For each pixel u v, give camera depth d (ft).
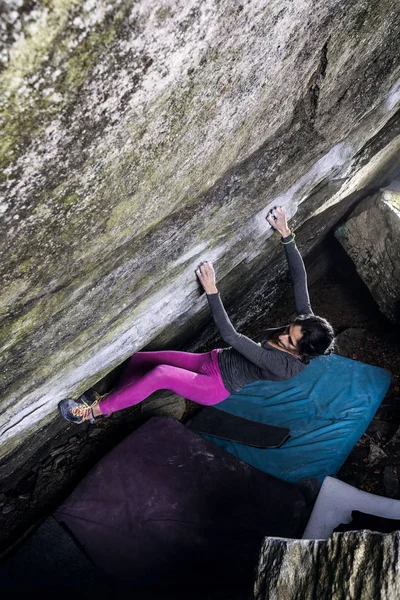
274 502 12.53
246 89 5.02
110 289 6.71
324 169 10.75
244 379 9.21
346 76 6.94
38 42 2.67
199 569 11.18
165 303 9.25
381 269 17.34
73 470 14.44
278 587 6.88
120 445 13.71
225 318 8.52
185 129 4.65
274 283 19.16
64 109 3.19
